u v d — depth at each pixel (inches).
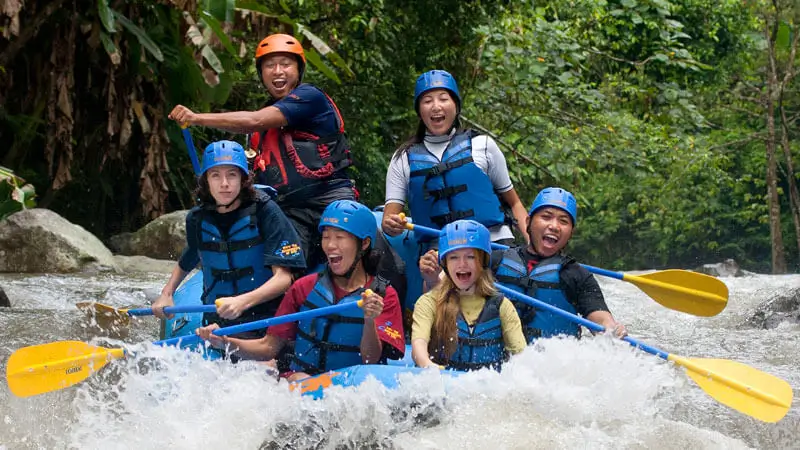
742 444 243.6
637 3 1085.1
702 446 239.3
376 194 1007.0
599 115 981.8
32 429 256.2
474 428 238.1
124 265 671.8
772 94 1206.9
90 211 842.8
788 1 1175.0
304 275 308.3
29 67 731.4
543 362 258.5
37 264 633.6
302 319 274.1
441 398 247.6
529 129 946.7
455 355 275.4
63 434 251.4
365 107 924.0
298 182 318.0
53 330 382.9
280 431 243.9
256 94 910.4
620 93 1101.1
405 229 331.9
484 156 330.6
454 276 275.3
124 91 725.3
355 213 272.5
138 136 795.4
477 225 276.2
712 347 398.9
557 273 297.7
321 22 862.5
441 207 327.0
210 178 285.6
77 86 757.9
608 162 954.7
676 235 1555.1
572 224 302.5
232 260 289.9
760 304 486.0
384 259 314.7
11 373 260.1
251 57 842.2
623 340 283.9
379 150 1034.1
